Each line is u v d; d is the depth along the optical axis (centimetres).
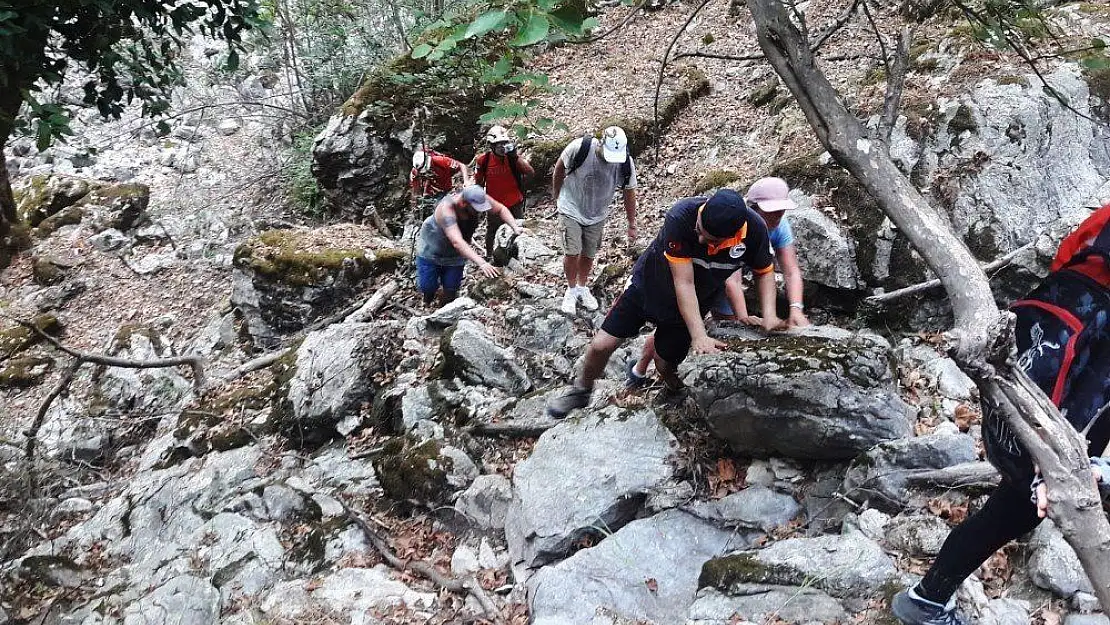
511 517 425
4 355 858
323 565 446
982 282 180
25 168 1190
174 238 1039
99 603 453
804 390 385
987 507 251
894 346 490
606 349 429
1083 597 293
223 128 1253
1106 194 507
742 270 476
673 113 846
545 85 269
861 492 373
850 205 542
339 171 953
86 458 670
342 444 568
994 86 547
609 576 364
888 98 212
